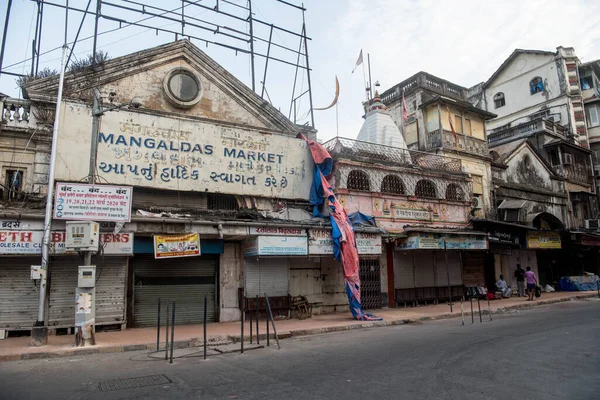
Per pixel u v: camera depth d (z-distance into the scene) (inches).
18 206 499.8
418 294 765.9
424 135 983.6
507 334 437.7
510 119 1441.9
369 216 706.8
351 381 264.5
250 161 645.9
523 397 227.3
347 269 602.9
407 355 342.3
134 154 563.5
